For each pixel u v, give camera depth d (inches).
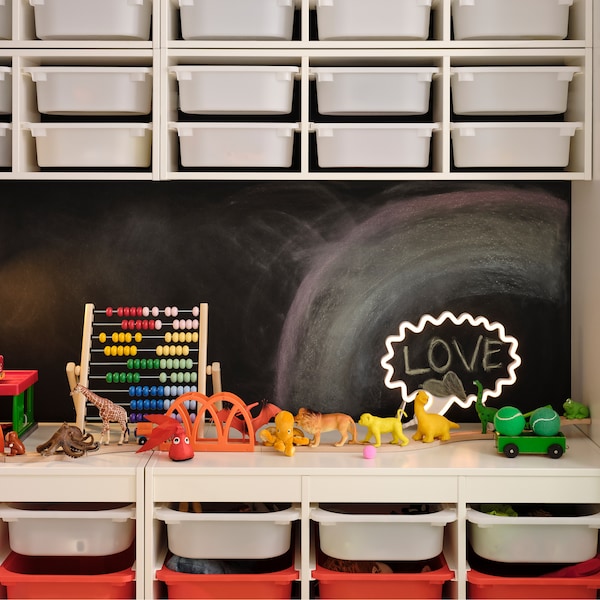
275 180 107.1
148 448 92.3
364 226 110.3
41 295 110.7
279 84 98.9
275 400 111.0
